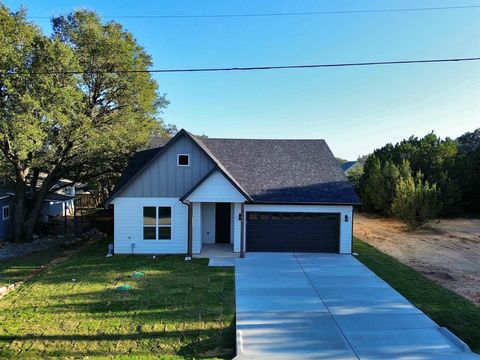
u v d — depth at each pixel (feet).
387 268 47.93
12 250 62.34
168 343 26.71
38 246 65.72
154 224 56.85
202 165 56.70
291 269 47.21
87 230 83.25
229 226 64.08
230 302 35.01
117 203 56.39
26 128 50.75
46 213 91.40
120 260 52.19
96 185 97.45
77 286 39.93
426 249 61.31
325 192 58.49
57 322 30.19
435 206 79.41
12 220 72.23
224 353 25.41
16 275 45.80
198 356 24.84
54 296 36.65
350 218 57.06
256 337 27.55
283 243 57.82
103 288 39.14
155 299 35.70
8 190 75.15
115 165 77.77
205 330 28.89
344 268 47.91
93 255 55.88
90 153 70.13
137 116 74.28
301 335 27.96
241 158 66.39
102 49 63.93
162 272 45.62
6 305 34.22
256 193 57.57
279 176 62.08
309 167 64.75
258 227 57.62
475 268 48.39
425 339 27.35
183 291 38.17
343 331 28.71
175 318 31.09
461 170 107.76
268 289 39.01
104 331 28.50
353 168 192.65
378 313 32.35
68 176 80.28
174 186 56.65
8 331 28.45
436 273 45.85
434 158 109.60
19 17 53.98
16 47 52.80
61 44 54.29
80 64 65.41
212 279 42.55
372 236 74.64
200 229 56.18
